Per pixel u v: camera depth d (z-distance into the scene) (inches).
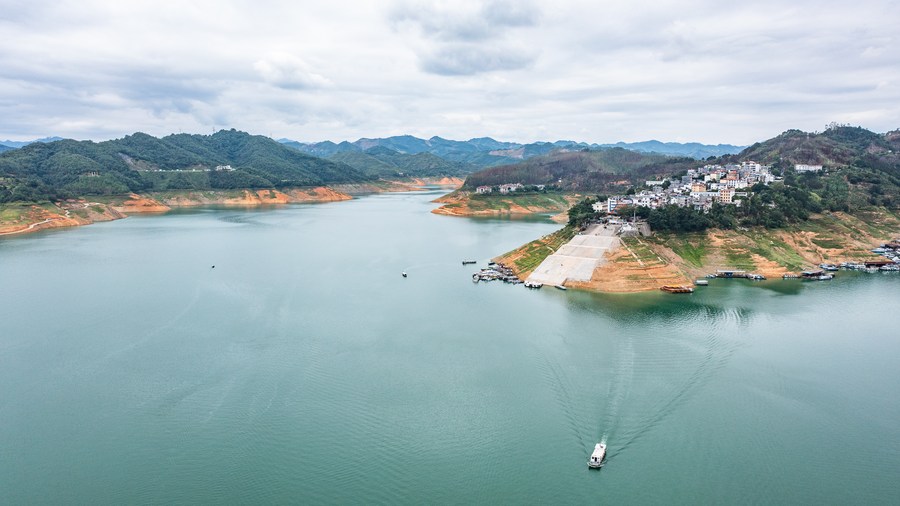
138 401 3954.2
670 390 4023.1
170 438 3513.8
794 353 4699.8
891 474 3115.2
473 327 5369.1
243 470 3196.4
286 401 3934.5
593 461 3176.7
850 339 5036.9
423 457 3292.3
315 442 3449.8
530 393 4001.0
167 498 2977.4
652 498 2928.2
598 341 4958.2
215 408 3850.9
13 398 4001.0
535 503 2898.6
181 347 4904.0
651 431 3521.2
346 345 4923.7
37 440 3496.6
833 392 4013.3
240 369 4448.8
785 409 3779.5
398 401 3912.4
